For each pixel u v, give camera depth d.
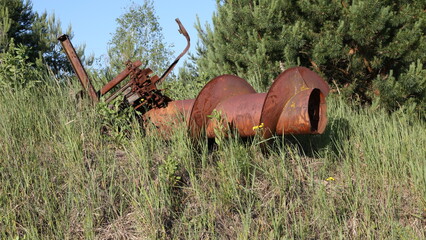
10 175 5.75
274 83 6.06
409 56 11.81
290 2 12.17
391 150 7.12
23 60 7.88
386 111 11.67
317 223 5.51
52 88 7.75
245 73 12.72
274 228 5.23
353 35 11.40
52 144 6.45
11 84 7.64
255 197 5.81
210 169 6.17
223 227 5.42
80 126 6.76
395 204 6.08
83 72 7.24
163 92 8.68
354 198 5.95
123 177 5.95
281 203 5.74
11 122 6.72
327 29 11.94
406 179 6.59
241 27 12.58
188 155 6.21
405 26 11.87
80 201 5.46
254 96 6.43
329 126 7.66
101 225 5.29
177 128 6.52
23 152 6.20
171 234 5.23
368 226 5.56
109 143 6.72
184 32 7.41
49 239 5.04
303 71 6.44
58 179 5.80
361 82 12.71
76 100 7.29
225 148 6.21
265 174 6.19
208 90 6.52
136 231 5.22
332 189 6.11
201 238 5.23
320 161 6.83
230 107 6.48
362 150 7.26
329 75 12.89
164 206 5.41
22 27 17.19
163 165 5.83
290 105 6.18
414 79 11.52
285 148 6.85
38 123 6.69
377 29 11.42
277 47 11.99
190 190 5.82
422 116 11.87
